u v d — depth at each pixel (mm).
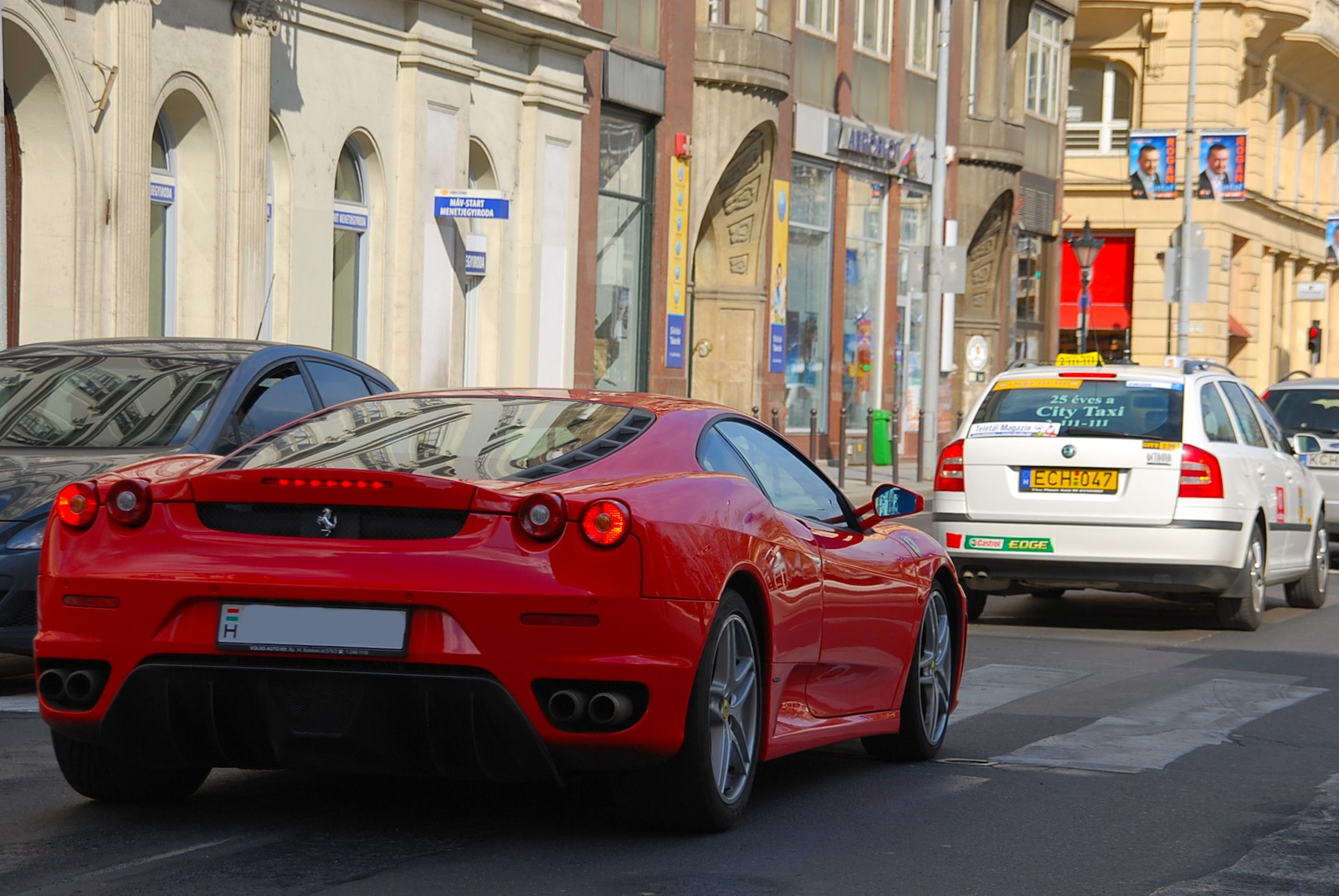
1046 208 59688
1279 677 13773
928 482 38781
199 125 25422
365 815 8000
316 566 7004
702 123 39594
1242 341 79562
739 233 41938
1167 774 9688
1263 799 9039
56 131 22797
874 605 9141
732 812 7754
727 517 7668
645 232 38375
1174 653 15266
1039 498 16516
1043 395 16891
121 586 7141
